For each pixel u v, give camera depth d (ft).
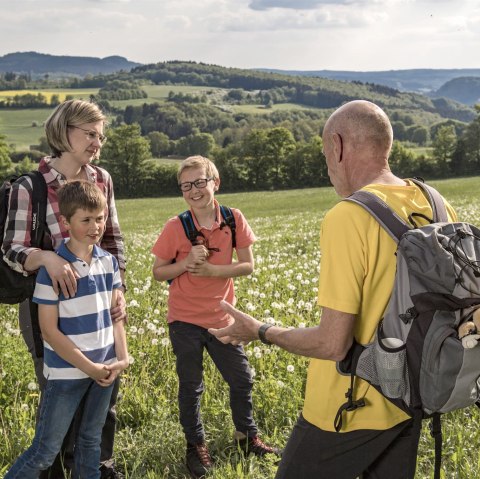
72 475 13.67
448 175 396.98
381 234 9.34
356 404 9.58
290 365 18.15
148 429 16.40
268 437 15.90
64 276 11.89
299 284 32.63
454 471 13.76
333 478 10.12
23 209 12.94
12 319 27.45
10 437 15.38
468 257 8.89
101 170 14.55
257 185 380.78
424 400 8.80
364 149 10.00
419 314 8.83
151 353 21.06
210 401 17.66
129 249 61.72
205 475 14.37
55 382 12.28
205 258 14.87
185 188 15.21
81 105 13.30
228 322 15.39
